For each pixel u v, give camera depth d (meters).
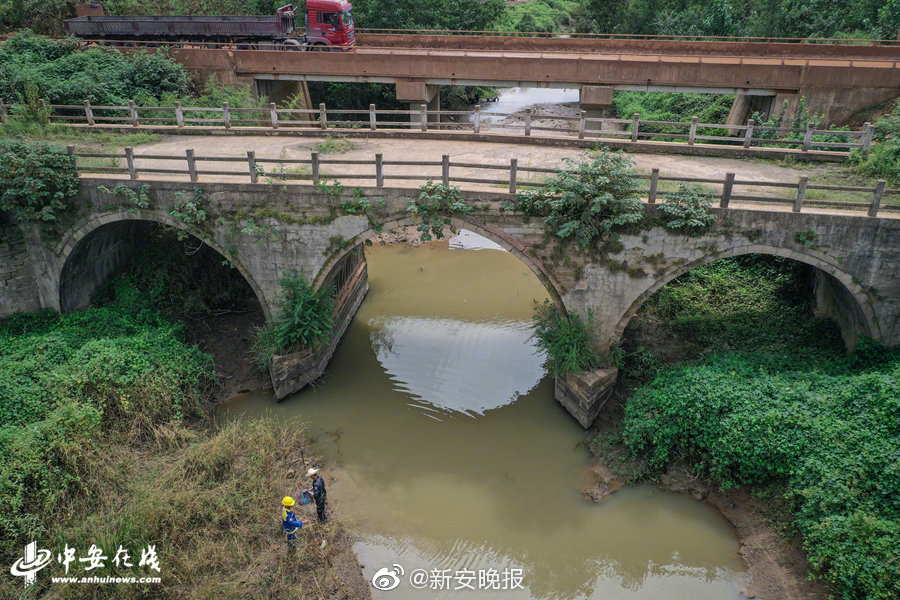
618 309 14.98
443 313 21.30
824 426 11.94
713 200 14.28
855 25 32.81
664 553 12.16
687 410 13.37
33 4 30.17
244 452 14.03
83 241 16.61
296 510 12.83
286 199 15.23
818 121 21.44
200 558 11.27
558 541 12.52
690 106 31.56
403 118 35.59
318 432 15.53
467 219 14.87
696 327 17.22
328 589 11.16
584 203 13.84
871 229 13.16
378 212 15.05
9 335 16.28
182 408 15.30
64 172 15.80
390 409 16.47
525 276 23.95
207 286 19.03
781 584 11.05
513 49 31.19
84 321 16.86
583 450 14.78
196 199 15.40
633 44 29.92
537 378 17.77
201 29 27.38
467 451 15.00
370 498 13.52
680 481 13.52
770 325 17.02
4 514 11.02
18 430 12.41
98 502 12.17
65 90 22.12
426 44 32.09
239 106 25.09
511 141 19.44
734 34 34.81
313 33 27.77
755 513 12.40
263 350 16.36
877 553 9.77
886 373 12.90
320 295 16.22
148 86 24.72
